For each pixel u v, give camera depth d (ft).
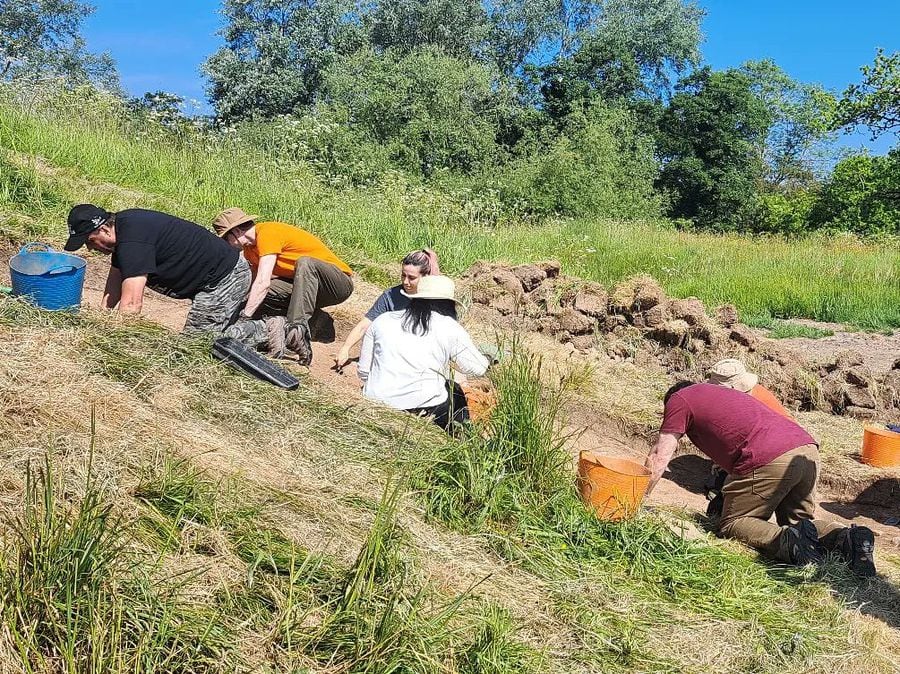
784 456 15.20
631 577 12.66
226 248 17.79
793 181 195.52
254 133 58.85
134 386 12.62
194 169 37.81
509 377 15.02
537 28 148.77
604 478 14.02
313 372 21.26
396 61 120.88
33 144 32.91
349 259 32.94
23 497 9.06
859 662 11.32
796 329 39.45
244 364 14.82
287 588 9.30
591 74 137.08
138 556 8.96
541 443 14.17
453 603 9.86
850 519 19.08
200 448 11.61
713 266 52.08
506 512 13.07
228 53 127.54
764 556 14.96
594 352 27.12
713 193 136.98
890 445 20.70
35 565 7.93
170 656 7.78
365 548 9.62
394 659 8.69
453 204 48.67
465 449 13.58
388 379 16.24
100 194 30.32
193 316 17.49
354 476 12.57
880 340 37.58
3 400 10.61
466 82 104.83
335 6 128.77
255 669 8.12
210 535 9.73
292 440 13.00
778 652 11.22
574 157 95.09
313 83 125.70
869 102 75.46
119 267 16.25
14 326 12.92
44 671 7.39
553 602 11.21
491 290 29.89
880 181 96.58
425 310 16.22
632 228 72.28
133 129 39.93
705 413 15.81
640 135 116.88
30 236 24.56
